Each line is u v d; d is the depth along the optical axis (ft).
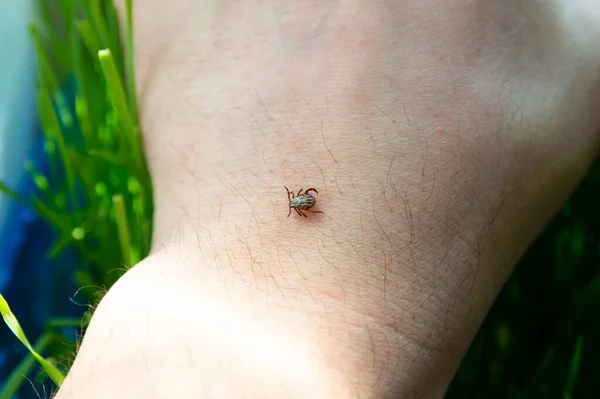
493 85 0.46
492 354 0.63
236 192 0.45
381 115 0.45
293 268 0.41
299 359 0.37
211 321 0.38
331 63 0.47
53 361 0.59
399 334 0.41
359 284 0.41
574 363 0.54
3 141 0.72
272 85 0.48
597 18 0.51
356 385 0.38
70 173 0.63
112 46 0.59
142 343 0.37
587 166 0.52
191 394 0.34
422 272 0.42
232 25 0.51
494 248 0.46
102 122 0.67
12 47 0.75
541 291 0.67
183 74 0.51
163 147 0.50
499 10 0.47
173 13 0.53
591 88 0.50
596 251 0.67
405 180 0.44
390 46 0.47
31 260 0.70
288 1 0.50
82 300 0.67
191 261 0.42
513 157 0.46
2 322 0.67
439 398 0.43
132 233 0.62
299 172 0.45
